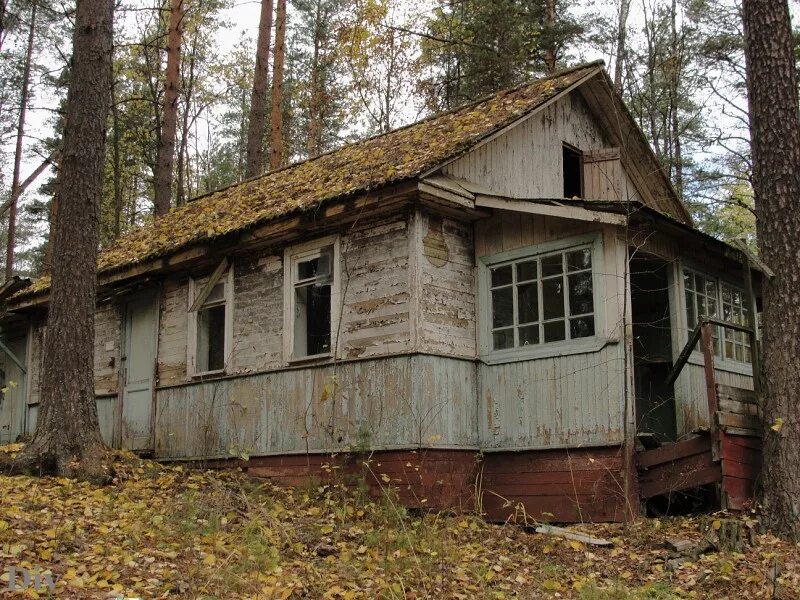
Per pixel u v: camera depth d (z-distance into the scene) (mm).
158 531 7000
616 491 8867
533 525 8906
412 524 7930
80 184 10281
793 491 8047
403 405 9539
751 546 7434
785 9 8984
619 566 7188
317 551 7074
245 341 11836
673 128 26781
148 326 13680
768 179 8852
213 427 11969
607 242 9430
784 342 8461
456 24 23234
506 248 10375
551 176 12320
